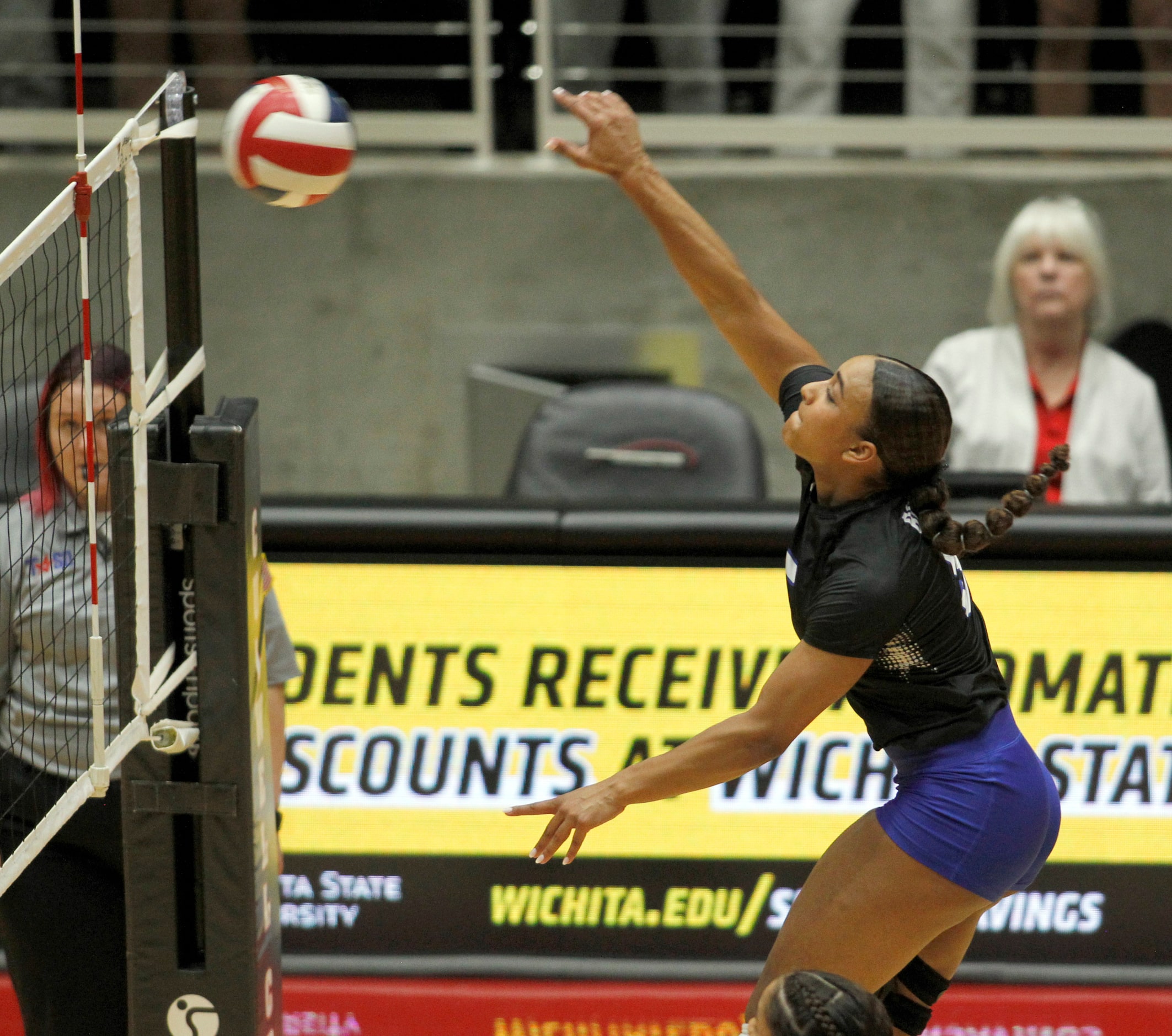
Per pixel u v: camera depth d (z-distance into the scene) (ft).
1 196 75.72
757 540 40.70
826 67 75.82
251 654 29.14
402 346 79.25
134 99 75.72
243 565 28.45
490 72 76.79
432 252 78.18
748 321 36.04
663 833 41.93
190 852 30.14
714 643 41.24
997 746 32.01
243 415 29.30
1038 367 57.72
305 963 42.01
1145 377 58.44
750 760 30.22
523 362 79.00
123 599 29.17
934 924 32.07
